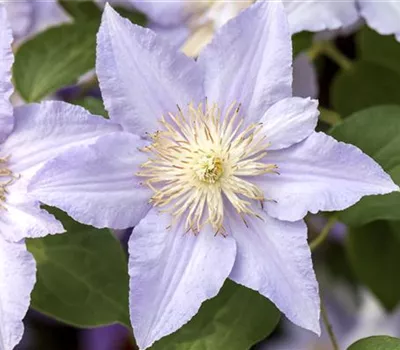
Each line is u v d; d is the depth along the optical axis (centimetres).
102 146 57
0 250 58
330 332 63
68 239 61
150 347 58
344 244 76
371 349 59
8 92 58
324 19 62
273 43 58
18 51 64
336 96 71
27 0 67
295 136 58
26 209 58
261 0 58
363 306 80
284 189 58
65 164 56
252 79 58
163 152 58
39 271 61
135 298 57
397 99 70
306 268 57
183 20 64
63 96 69
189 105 58
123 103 58
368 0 63
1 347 57
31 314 78
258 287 57
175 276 58
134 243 57
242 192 58
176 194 58
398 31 62
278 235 58
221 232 58
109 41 57
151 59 58
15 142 58
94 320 61
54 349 79
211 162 58
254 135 58
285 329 78
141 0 64
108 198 57
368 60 70
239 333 59
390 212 61
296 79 73
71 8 68
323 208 57
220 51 58
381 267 71
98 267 61
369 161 57
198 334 59
